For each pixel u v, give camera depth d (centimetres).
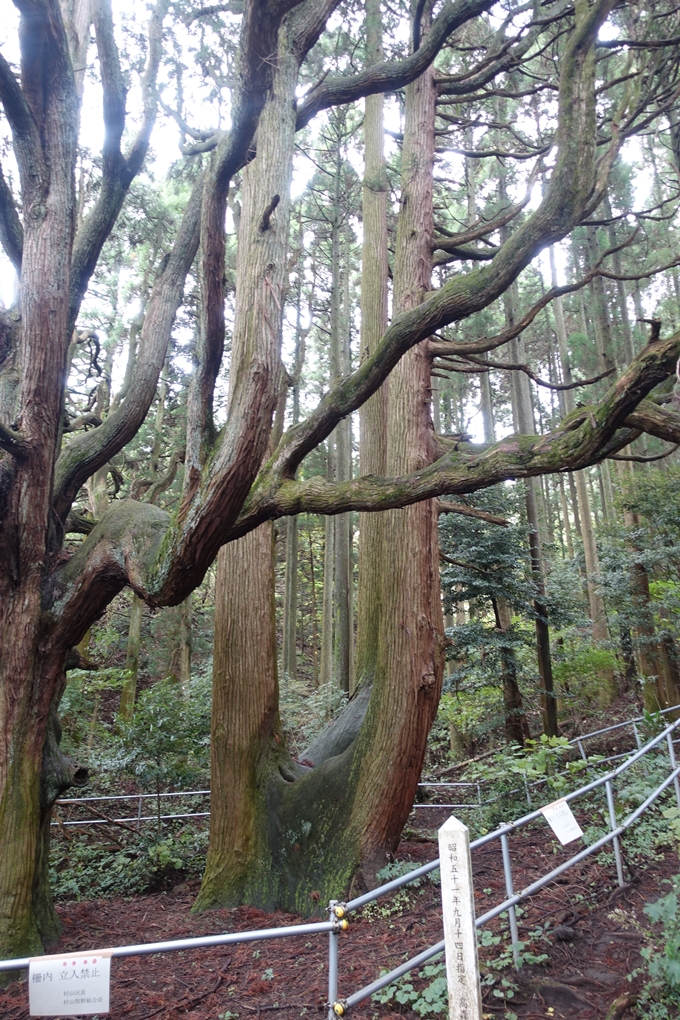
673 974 378
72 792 1190
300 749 1378
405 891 675
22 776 595
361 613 908
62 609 615
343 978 488
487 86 1240
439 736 1573
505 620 1329
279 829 732
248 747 761
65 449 729
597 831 732
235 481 446
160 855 884
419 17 760
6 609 614
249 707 769
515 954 457
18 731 600
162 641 2027
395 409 798
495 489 1277
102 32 653
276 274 453
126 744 975
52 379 611
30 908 577
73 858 958
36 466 609
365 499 483
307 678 2969
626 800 814
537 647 1329
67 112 622
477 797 1101
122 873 882
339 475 1550
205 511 456
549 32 1009
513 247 430
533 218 427
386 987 448
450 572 1272
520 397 1594
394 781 692
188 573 492
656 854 647
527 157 872
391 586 742
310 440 514
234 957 571
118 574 599
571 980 438
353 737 812
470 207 1648
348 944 569
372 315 1040
